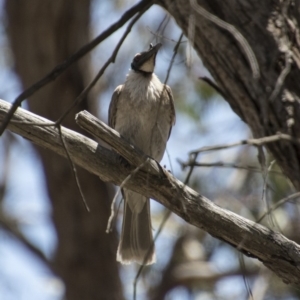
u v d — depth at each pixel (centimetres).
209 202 705
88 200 1401
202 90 1380
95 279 1428
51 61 1329
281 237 703
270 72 753
